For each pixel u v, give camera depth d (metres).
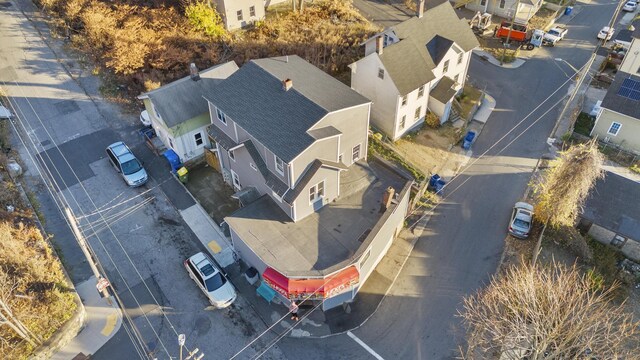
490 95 46.47
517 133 41.72
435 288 29.69
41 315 25.95
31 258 28.77
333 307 28.52
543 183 35.00
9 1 57.84
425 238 32.81
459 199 35.59
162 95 35.31
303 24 51.91
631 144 38.84
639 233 30.11
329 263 26.92
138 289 29.23
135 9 50.22
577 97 45.69
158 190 35.69
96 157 38.19
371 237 27.55
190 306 28.45
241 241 28.88
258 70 32.81
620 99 38.25
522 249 31.77
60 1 52.59
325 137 27.77
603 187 32.47
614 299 28.42
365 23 53.41
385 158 37.91
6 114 41.00
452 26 43.72
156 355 26.06
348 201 31.00
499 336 22.22
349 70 48.25
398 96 37.28
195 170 37.47
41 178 36.25
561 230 31.69
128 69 42.41
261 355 26.23
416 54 39.25
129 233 32.50
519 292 22.94
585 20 59.56
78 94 44.03
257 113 30.30
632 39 37.53
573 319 21.50
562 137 40.59
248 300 28.83
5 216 32.16
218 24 49.16
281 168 28.42
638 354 23.39
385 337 27.17
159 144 38.72
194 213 33.97
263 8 51.72
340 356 26.30
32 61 47.75
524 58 52.12
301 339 26.98
